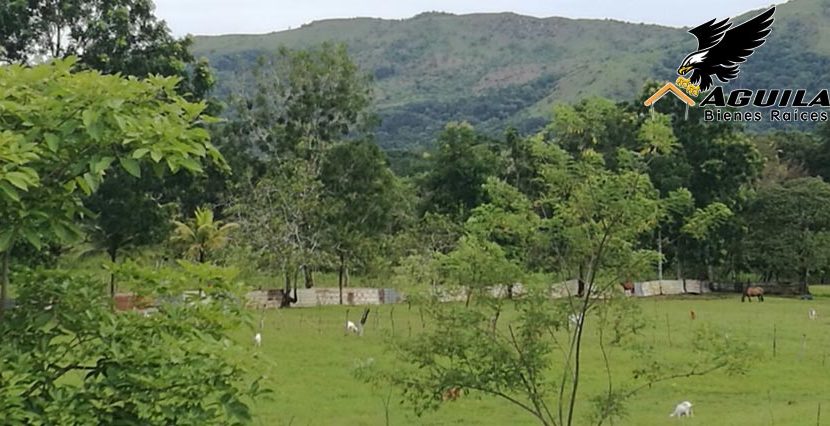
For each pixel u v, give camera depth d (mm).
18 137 4945
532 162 13602
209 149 5531
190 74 41312
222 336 6289
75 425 5332
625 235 11312
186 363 5656
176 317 6043
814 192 58625
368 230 53750
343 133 55844
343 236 49375
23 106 5117
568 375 13781
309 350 27734
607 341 15141
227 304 6398
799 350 28641
